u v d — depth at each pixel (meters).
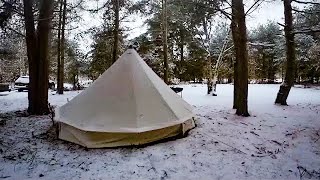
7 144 6.86
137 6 16.86
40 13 10.20
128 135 6.59
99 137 6.57
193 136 7.39
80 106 7.39
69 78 36.28
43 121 8.93
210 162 5.80
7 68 36.47
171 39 31.34
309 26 11.59
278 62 34.62
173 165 5.65
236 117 9.59
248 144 6.84
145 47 28.38
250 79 38.00
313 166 5.63
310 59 30.20
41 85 10.20
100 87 7.63
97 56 23.67
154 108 7.22
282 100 12.77
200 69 34.75
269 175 5.25
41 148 6.61
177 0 11.70
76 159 5.96
